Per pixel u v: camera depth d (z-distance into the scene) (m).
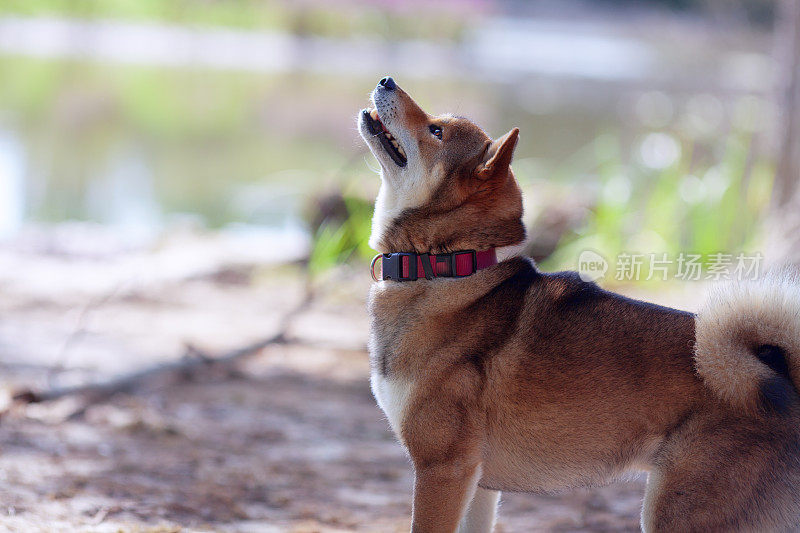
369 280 11.10
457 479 3.99
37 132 19.53
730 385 3.66
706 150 13.64
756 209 10.81
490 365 4.02
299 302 10.70
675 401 3.80
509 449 4.04
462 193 4.26
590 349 3.95
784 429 3.64
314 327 9.76
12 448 5.74
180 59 31.91
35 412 6.58
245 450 6.29
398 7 36.75
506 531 5.24
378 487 5.82
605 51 39.38
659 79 30.02
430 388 4.04
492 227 4.27
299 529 4.98
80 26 36.41
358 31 36.75
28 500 4.86
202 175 16.77
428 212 4.30
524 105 23.92
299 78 28.77
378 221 4.52
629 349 3.92
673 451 3.75
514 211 4.32
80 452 5.85
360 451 6.48
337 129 21.27
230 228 14.02
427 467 4.02
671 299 9.60
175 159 17.88
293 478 5.82
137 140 19.48
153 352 8.44
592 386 3.91
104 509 4.89
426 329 4.11
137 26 37.25
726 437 3.66
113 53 31.84
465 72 31.25
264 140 19.91
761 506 3.62
